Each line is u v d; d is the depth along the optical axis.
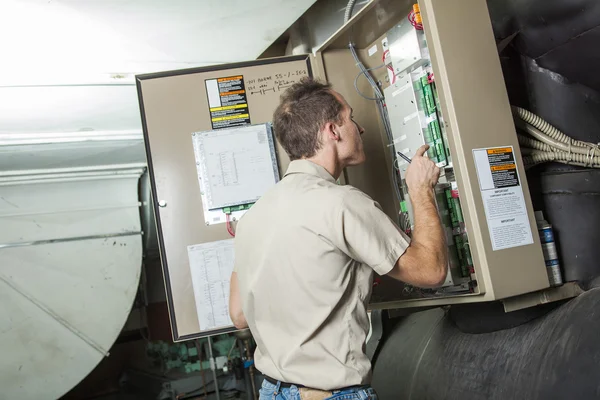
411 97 1.79
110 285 3.80
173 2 2.12
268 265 1.28
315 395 1.20
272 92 2.08
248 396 4.18
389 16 1.94
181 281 1.99
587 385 1.40
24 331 3.59
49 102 2.74
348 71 2.17
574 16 1.66
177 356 5.23
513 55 1.95
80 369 3.71
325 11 2.53
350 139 1.44
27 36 2.19
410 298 1.91
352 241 1.23
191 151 2.02
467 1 1.67
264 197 1.38
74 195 3.77
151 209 4.20
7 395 3.56
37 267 3.64
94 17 2.14
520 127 1.85
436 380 1.97
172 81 2.04
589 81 1.87
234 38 2.48
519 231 1.60
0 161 3.35
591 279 1.74
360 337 1.26
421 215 1.37
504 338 1.79
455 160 1.57
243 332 3.99
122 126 3.23
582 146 1.77
